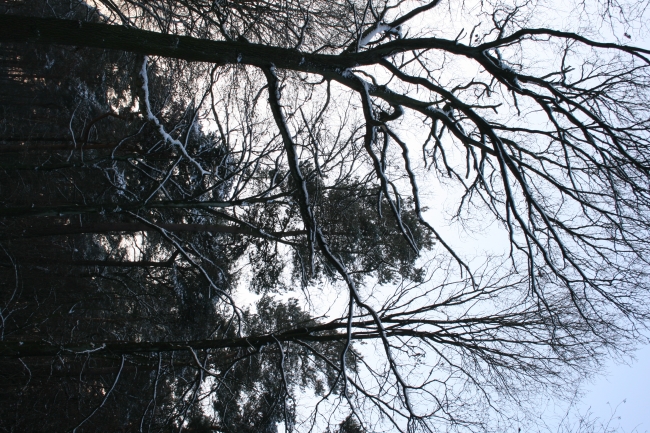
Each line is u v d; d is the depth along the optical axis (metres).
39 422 12.43
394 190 6.29
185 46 5.34
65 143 12.48
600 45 5.25
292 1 12.07
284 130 5.31
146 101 6.27
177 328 14.61
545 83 5.83
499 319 10.05
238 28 12.23
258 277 13.69
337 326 9.62
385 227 13.13
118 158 8.92
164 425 8.48
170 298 16.11
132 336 16.41
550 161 6.77
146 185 13.09
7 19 5.11
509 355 10.00
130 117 8.26
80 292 15.01
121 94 16.66
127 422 13.41
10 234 12.50
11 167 8.55
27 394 12.65
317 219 10.83
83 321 15.20
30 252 13.96
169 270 15.48
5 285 13.39
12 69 16.19
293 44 12.38
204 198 10.86
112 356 9.57
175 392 13.51
